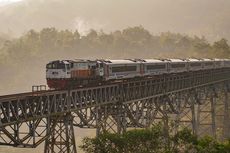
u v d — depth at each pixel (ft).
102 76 241.55
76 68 228.84
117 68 253.24
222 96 484.33
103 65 241.96
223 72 447.01
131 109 252.01
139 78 280.72
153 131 158.81
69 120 187.01
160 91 286.05
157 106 279.90
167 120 251.60
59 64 223.92
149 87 270.26
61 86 223.92
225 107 440.45
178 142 161.07
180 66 338.13
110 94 223.92
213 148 157.69
